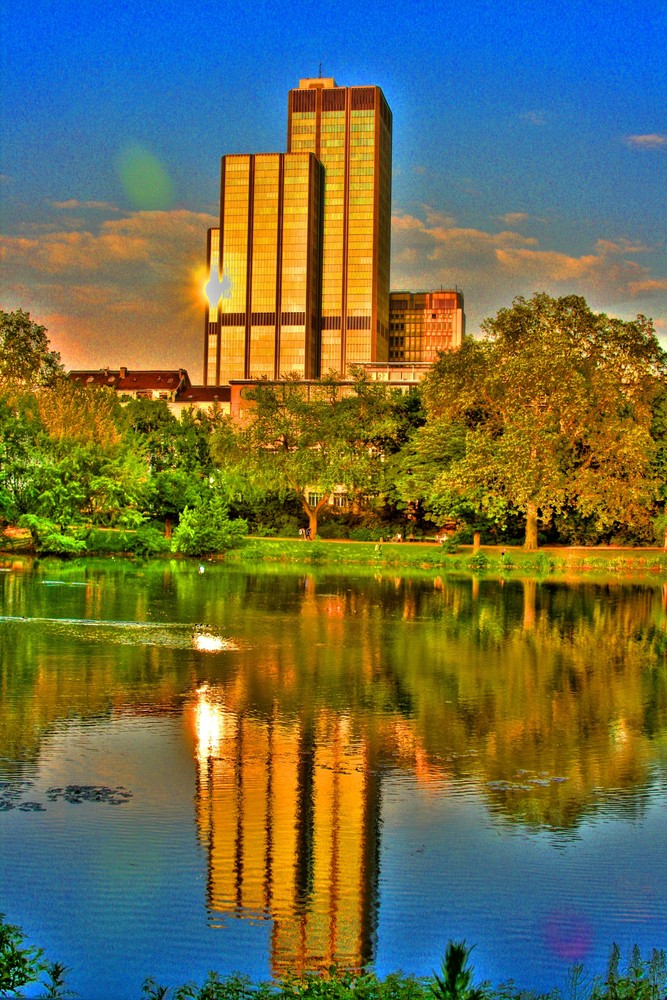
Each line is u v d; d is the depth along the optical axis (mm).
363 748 27297
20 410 96812
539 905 17828
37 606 53750
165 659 39156
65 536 87562
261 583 70312
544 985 15250
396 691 34625
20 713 30109
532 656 42188
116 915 17062
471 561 90000
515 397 93438
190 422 130625
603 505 92438
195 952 16078
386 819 21875
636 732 29531
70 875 18547
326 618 52375
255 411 106562
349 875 18859
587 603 62812
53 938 16375
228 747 27031
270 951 16188
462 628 50125
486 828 21469
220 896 17906
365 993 13109
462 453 98562
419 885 18641
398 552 94562
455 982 12320
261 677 36281
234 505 111250
